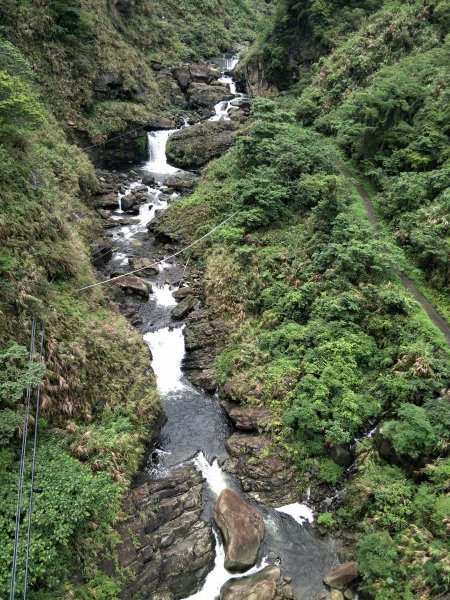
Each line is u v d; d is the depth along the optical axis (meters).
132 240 30.12
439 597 11.26
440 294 19.89
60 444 14.15
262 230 26.81
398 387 15.91
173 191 36.53
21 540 11.00
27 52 34.69
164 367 21.16
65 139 34.25
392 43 37.09
